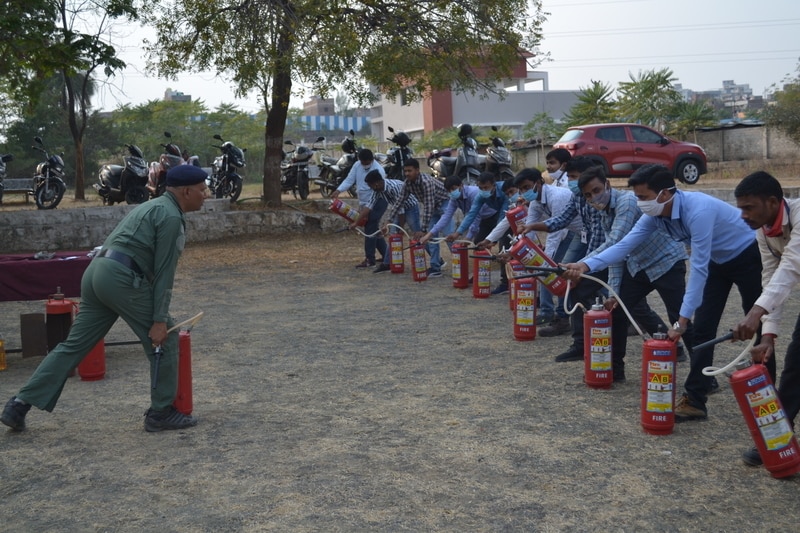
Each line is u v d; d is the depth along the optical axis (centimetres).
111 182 1902
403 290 1107
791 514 389
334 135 7762
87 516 405
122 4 1480
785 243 441
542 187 812
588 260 564
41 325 720
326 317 930
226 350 773
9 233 1554
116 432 534
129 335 862
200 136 4894
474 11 1639
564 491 422
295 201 1944
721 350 716
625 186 2119
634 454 471
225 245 1636
